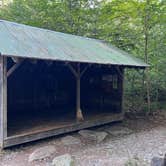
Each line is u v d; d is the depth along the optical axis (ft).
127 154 21.43
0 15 52.75
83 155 21.17
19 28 27.73
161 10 40.42
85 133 27.73
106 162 19.33
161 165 13.10
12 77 34.12
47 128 25.93
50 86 38.58
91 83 40.04
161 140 26.53
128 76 49.06
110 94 37.81
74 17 50.93
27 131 24.52
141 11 40.78
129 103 45.11
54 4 50.57
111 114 34.86
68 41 31.24
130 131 30.55
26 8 52.54
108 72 37.73
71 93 41.09
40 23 50.62
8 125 27.22
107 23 48.98
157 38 44.70
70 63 27.61
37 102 37.24
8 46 21.47
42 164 19.01
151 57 45.78
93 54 29.68
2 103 21.72
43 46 25.23
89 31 51.29
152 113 41.09
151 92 47.34
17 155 21.02
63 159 19.39
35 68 36.14
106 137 27.71
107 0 47.98
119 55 34.40
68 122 29.04
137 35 45.55
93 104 39.73
